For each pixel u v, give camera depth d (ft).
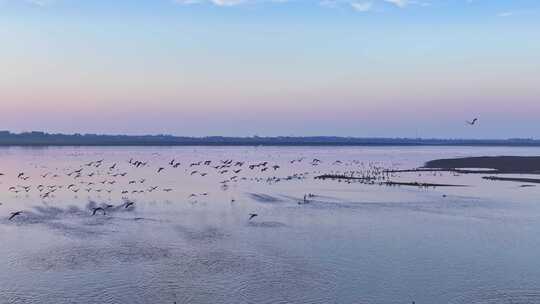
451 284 142.72
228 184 379.35
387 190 336.29
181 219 232.32
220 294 135.33
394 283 143.13
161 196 309.83
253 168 514.27
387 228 210.79
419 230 207.00
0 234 198.29
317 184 375.86
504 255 170.81
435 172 473.26
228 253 172.76
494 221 226.38
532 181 385.70
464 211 252.01
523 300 131.13
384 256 168.76
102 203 281.54
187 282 144.36
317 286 140.56
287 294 135.03
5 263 161.07
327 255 169.99
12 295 134.82
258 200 291.58
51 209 259.80
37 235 197.16
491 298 132.57
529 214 243.81
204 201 288.10
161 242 187.73
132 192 328.90
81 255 170.19
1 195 314.96
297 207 264.72
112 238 193.67
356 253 172.35
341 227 212.84
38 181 398.62
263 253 172.65
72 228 210.38
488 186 355.15
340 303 129.29
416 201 285.64
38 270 154.51
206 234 200.85
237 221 226.99
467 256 169.17
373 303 129.39
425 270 154.30
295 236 196.85
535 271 154.10
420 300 131.34
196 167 569.64
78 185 369.91
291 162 627.05
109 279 146.82
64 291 137.59
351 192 326.24
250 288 139.33
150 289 138.92
